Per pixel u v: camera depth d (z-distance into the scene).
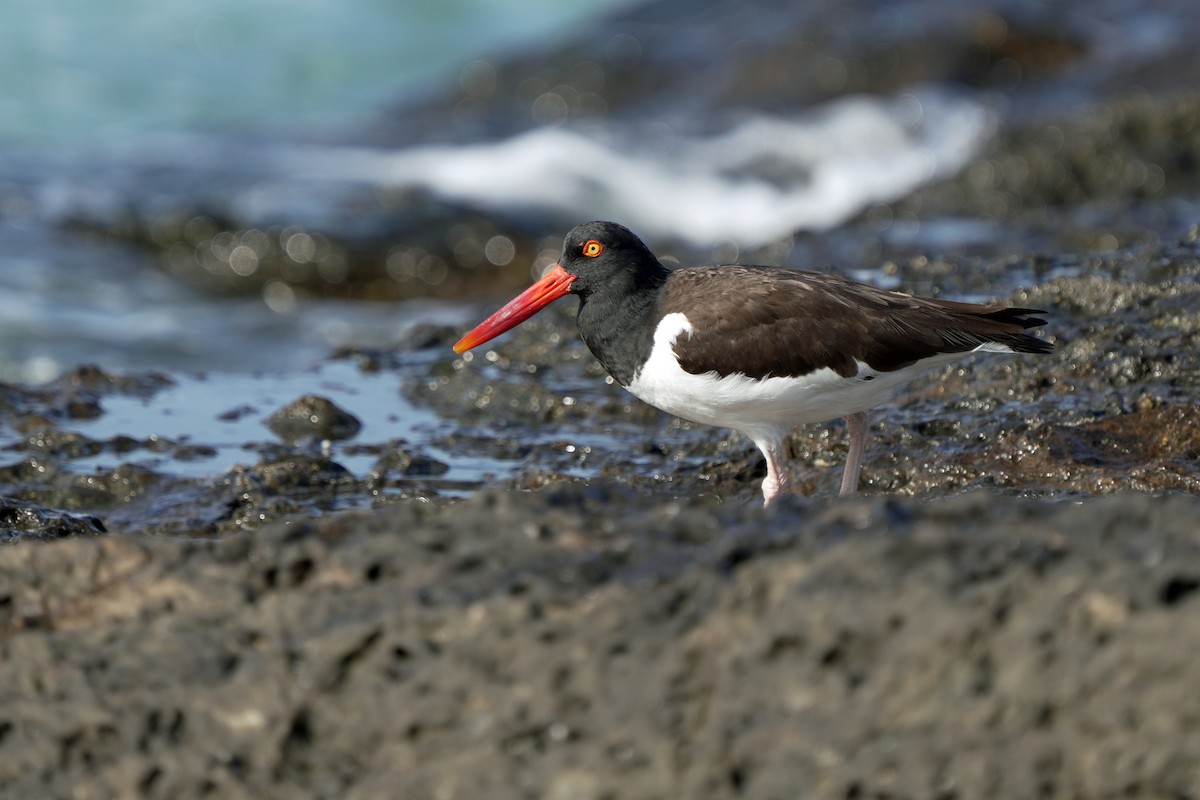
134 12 41.44
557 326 15.59
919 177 28.11
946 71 31.36
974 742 5.95
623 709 6.29
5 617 7.09
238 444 13.56
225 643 6.82
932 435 11.98
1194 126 25.28
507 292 24.69
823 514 6.74
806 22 33.66
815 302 10.15
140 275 25.12
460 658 6.49
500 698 6.42
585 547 6.85
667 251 25.23
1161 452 11.21
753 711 6.16
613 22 36.19
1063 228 21.73
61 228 26.23
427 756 6.46
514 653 6.45
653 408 13.76
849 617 6.09
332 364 16.09
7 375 21.00
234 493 12.06
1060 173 24.83
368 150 31.67
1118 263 14.35
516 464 12.84
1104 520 6.41
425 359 16.03
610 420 13.77
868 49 32.06
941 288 15.53
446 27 42.53
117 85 36.62
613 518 7.07
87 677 6.83
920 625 6.04
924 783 5.98
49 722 6.81
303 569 7.00
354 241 25.22
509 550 6.87
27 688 6.88
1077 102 29.56
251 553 7.11
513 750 6.37
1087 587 5.95
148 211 26.22
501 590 6.62
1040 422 11.64
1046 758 5.90
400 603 6.67
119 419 14.20
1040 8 33.06
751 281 10.41
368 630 6.60
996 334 10.30
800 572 6.30
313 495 12.15
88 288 24.38
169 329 23.17
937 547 6.26
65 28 39.72
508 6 44.62
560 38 36.22
